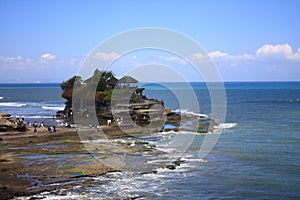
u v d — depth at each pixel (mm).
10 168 31781
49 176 29562
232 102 136125
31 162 34188
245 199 26344
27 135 52281
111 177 29984
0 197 24781
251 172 33062
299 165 35688
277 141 48906
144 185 28453
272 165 35625
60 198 25125
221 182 30000
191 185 28906
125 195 26250
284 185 29500
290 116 84250
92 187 27516
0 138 47938
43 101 149750
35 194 25688
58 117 79938
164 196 26422
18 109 108875
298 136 53312
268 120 75562
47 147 42469
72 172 30828
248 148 43719
